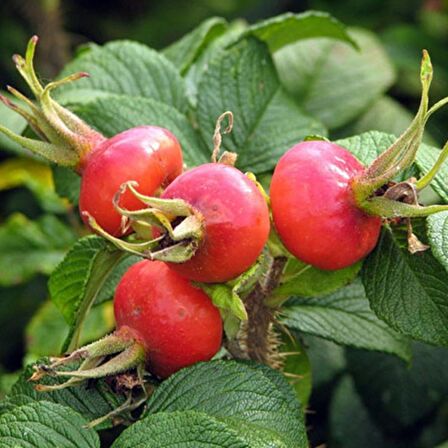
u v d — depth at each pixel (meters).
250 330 0.35
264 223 0.31
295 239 0.32
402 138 0.31
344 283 0.34
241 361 0.34
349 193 0.32
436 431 0.44
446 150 0.31
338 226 0.32
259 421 0.32
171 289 0.32
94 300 0.36
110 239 0.31
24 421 0.31
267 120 0.41
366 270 0.34
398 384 0.43
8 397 0.33
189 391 0.32
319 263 0.32
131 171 0.33
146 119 0.40
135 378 0.32
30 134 0.42
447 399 0.44
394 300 0.34
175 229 0.30
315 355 0.44
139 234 0.33
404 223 0.34
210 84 0.41
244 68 0.42
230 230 0.31
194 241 0.31
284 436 0.31
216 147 0.32
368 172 0.31
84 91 0.42
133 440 0.31
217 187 0.31
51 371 0.32
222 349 0.37
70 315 0.39
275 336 0.36
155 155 0.33
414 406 0.43
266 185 0.41
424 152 0.34
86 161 0.33
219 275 0.31
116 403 0.33
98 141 0.34
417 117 0.31
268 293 0.34
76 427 0.32
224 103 0.41
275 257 0.34
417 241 0.32
